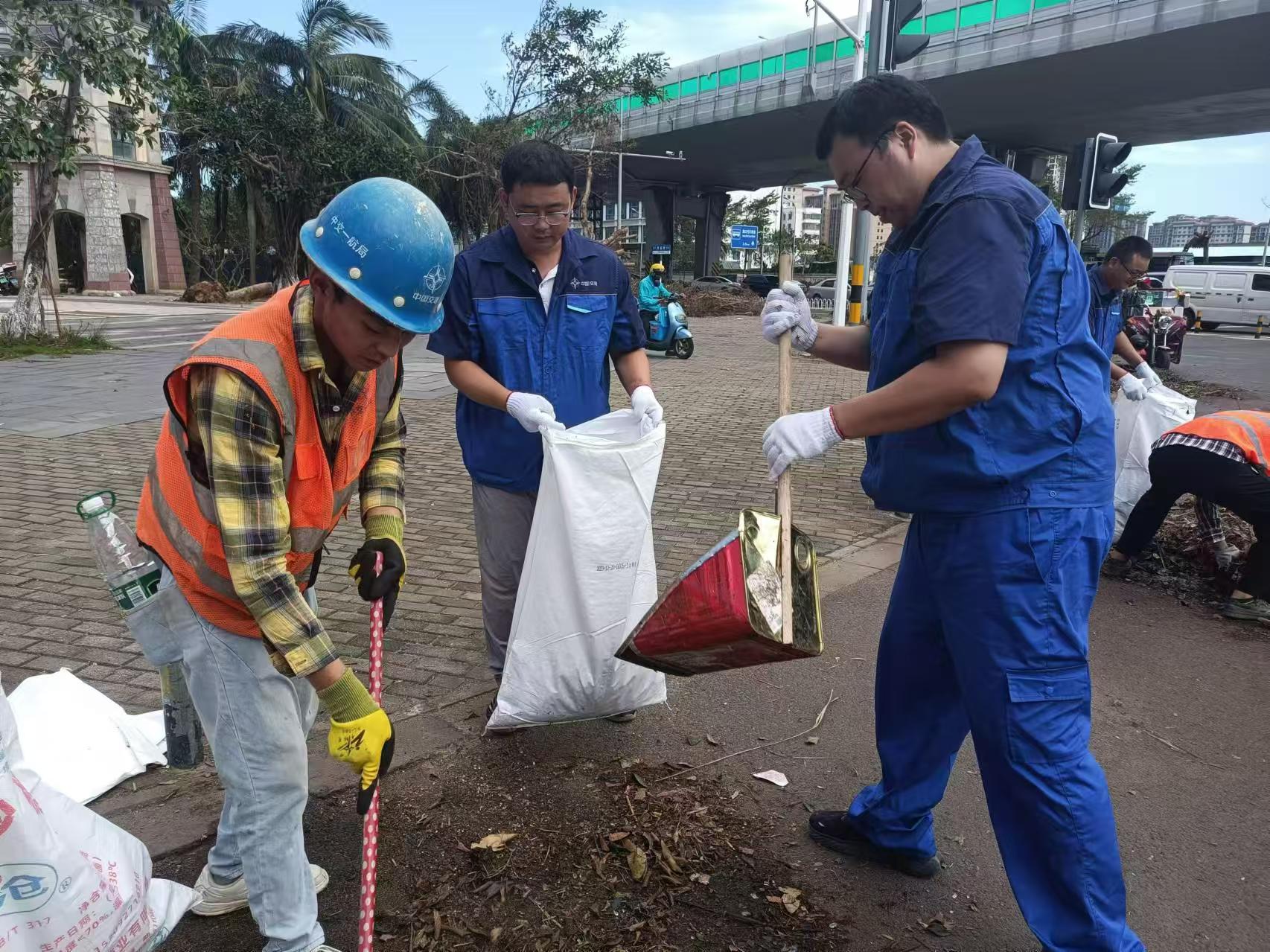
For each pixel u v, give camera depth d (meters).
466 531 5.44
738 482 6.96
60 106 13.52
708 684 3.64
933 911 2.42
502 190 2.95
